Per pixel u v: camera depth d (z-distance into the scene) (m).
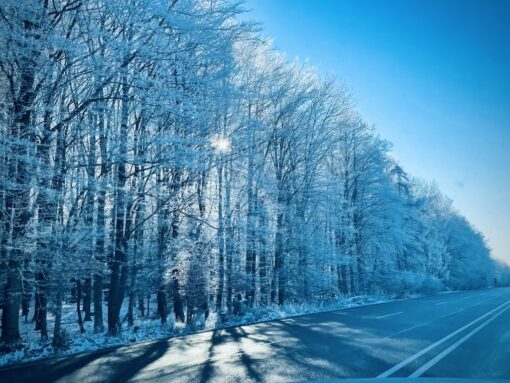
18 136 9.48
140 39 11.73
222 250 18.30
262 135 21.81
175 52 12.13
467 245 64.94
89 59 10.84
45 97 10.77
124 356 8.54
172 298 19.25
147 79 11.31
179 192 15.62
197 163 13.04
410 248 45.28
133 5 11.39
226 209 19.09
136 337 11.70
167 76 12.62
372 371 6.96
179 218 16.92
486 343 10.02
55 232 10.62
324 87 24.97
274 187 20.97
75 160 11.73
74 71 11.42
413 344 9.77
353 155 31.86
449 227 62.06
